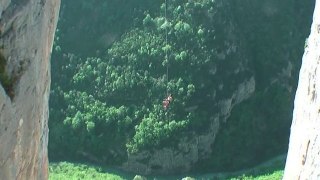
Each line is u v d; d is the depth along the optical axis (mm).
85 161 68062
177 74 69688
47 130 15070
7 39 11664
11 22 11664
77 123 68625
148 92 69500
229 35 71625
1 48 11562
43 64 13477
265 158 69250
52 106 69875
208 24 70875
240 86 71125
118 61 71000
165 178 66750
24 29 12102
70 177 63844
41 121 13719
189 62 69812
